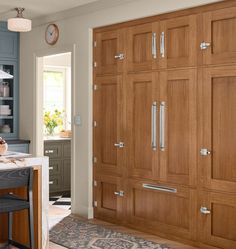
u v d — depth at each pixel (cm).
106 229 512
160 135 479
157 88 483
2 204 369
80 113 577
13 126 696
